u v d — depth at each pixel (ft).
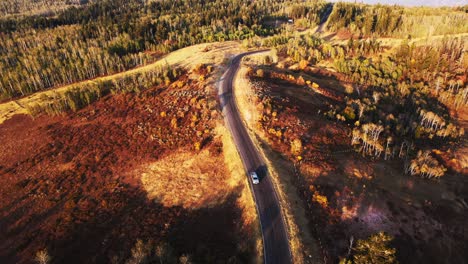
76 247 168.86
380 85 325.01
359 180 186.19
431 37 409.69
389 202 175.63
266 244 141.90
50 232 179.73
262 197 167.94
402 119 267.80
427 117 259.19
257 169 188.55
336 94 296.51
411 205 176.96
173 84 304.71
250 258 142.10
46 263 158.81
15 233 183.11
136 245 157.07
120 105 290.35
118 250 163.32
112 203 193.98
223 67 334.24
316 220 156.15
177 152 224.74
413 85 315.99
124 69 405.59
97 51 426.51
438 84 305.94
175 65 367.45
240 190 179.22
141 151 231.91
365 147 216.54
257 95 255.91
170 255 148.46
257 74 303.07
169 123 251.60
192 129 240.12
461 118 285.84
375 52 392.88
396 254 149.28
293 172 185.16
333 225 155.12
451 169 217.15
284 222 152.05
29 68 380.58
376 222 161.68
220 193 186.19
